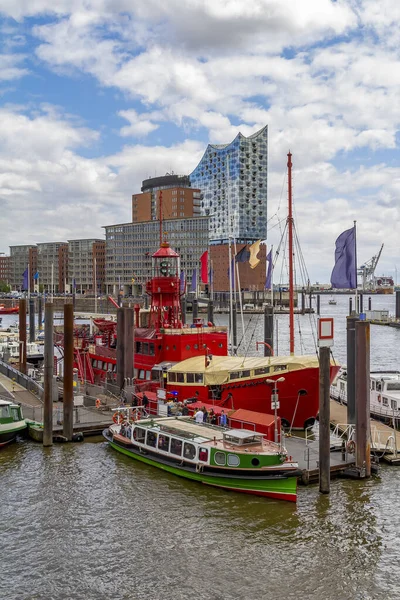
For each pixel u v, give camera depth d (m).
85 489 35.81
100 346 63.03
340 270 51.25
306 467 36.84
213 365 49.50
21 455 41.97
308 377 46.44
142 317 85.88
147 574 26.41
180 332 54.34
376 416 51.12
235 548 28.70
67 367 44.91
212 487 36.16
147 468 39.44
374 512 32.56
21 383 59.91
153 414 48.81
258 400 47.38
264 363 47.47
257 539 29.59
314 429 50.12
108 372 60.69
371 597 24.81
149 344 56.09
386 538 29.73
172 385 50.03
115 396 54.50
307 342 132.00
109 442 44.31
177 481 37.16
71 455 41.97
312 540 29.47
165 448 39.06
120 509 33.03
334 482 36.84
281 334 152.00
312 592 25.11
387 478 37.50
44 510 32.81
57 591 25.08
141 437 41.03
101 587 25.38
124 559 27.69
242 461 34.84
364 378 37.09
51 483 36.69
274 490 34.22
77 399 51.09
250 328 168.62
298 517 31.98
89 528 30.78
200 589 25.25
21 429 44.78
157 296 59.38
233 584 25.62
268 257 77.56
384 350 120.75
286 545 28.98
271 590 25.22
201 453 36.56
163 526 31.02
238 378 47.75
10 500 34.12
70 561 27.50
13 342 95.44
